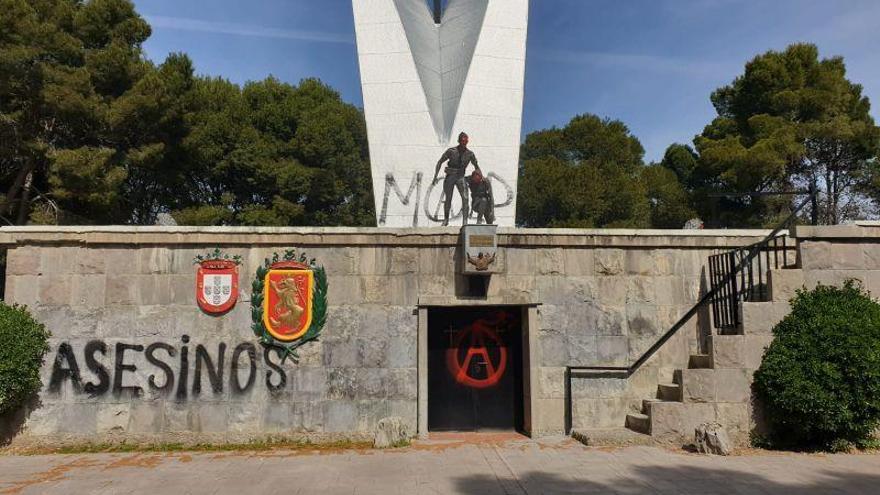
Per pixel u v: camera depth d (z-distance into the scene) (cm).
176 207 2817
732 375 852
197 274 915
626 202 3494
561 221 3409
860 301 833
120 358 893
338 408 905
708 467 722
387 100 1728
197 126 2611
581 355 945
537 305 946
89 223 2094
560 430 927
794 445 830
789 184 2989
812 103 2881
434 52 1825
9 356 813
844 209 3052
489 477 685
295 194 3048
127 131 2184
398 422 872
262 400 898
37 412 874
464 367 968
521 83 1758
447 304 930
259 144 3012
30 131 1911
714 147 2980
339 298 926
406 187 1686
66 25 2023
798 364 802
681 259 977
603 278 963
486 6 1783
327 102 3391
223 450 858
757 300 934
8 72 1717
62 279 901
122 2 2217
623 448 828
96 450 859
